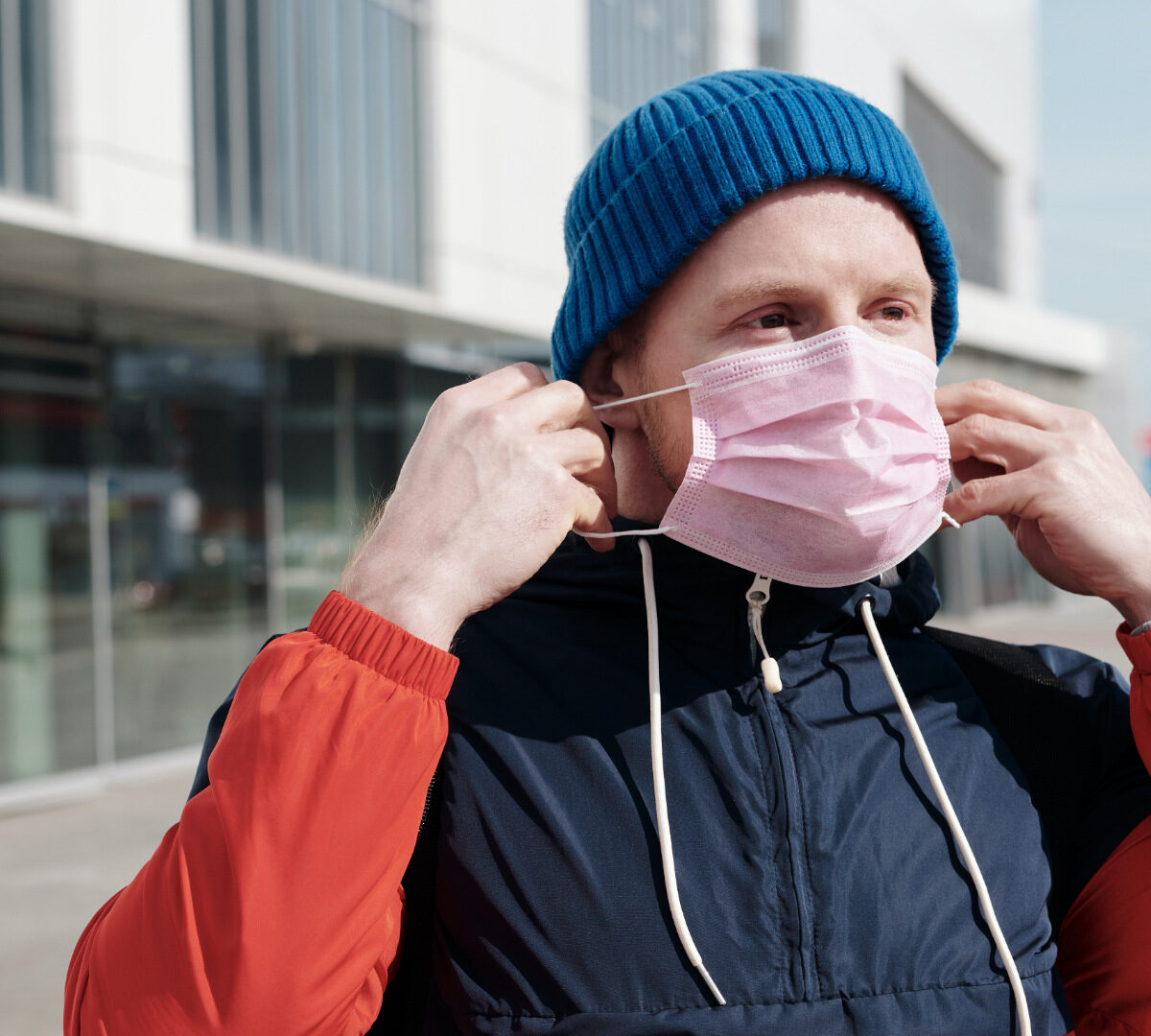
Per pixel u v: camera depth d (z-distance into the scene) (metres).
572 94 9.95
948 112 20.94
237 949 1.01
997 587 20.39
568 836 1.16
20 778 7.16
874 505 1.25
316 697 1.08
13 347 7.16
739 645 1.30
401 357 9.71
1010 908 1.21
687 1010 1.10
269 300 7.62
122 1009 1.03
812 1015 1.11
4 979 4.28
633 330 1.34
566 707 1.25
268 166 7.35
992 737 1.35
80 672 7.51
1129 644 1.34
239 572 8.52
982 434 1.42
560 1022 1.10
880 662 1.34
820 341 1.24
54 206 5.91
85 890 5.40
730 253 1.23
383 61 8.23
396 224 8.30
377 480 9.52
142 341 7.89
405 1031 1.23
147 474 7.93
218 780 1.08
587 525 1.22
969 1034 1.13
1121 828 1.35
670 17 11.58
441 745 1.11
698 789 1.20
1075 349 21.80
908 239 1.28
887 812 1.22
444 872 1.19
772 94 1.24
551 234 9.65
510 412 1.20
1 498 7.10
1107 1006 1.34
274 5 7.45
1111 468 1.40
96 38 6.03
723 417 1.28
